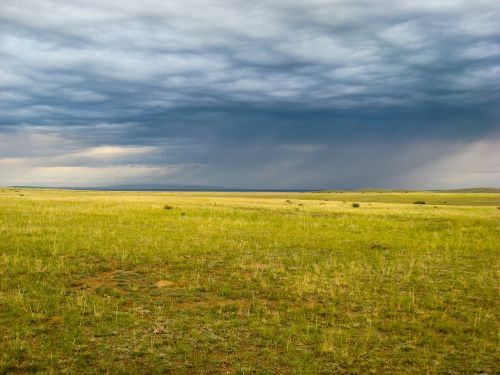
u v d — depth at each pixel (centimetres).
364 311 1127
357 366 818
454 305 1198
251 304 1180
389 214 3909
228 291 1285
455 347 908
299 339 934
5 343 872
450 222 3266
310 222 3222
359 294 1273
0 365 778
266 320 1045
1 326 962
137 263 1650
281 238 2359
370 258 1862
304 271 1583
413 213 4041
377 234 2612
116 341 908
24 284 1297
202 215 3525
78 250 1844
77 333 940
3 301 1120
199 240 2183
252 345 902
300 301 1215
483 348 891
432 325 1034
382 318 1081
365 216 3738
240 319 1052
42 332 944
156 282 1395
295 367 807
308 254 1923
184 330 977
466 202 8375
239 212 3847
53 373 766
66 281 1373
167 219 3094
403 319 1062
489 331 993
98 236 2200
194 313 1093
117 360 825
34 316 1012
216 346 892
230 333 962
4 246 1845
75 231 2350
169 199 6525
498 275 1543
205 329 984
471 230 2820
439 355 865
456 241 2355
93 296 1208
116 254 1788
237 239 2288
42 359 815
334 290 1308
